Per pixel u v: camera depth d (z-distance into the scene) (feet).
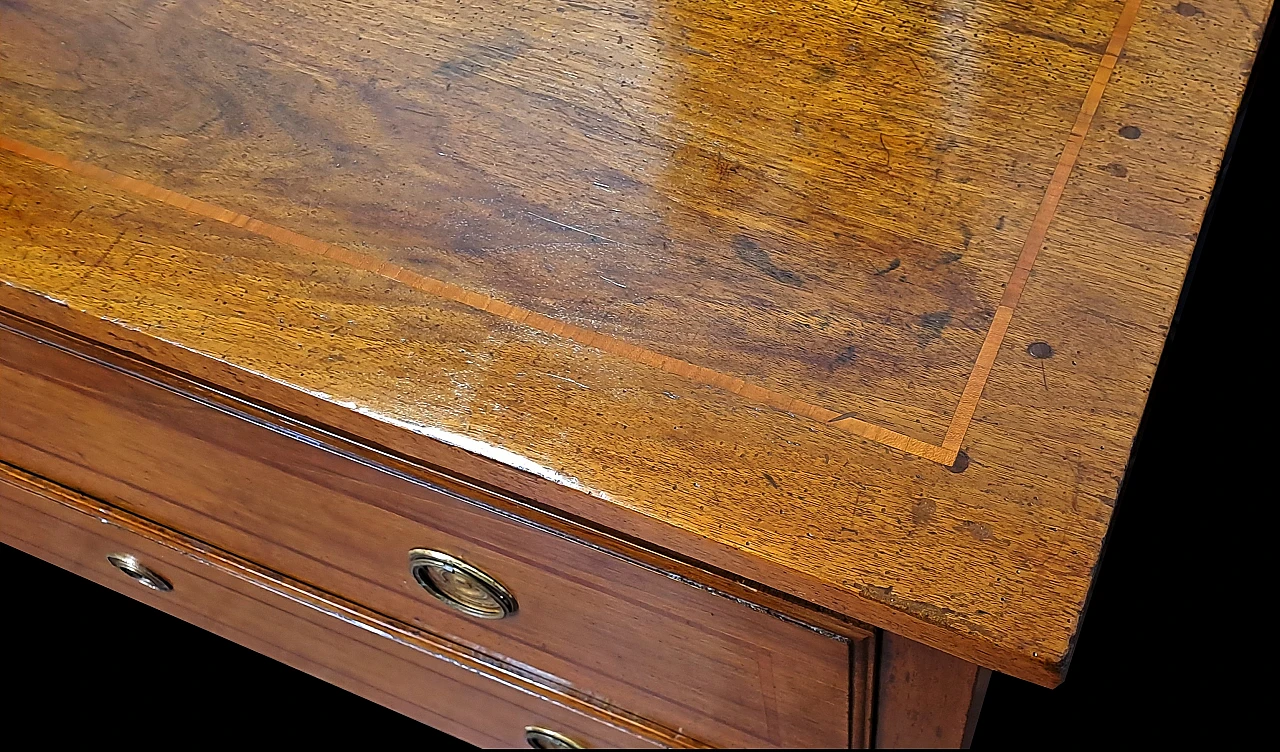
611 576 1.99
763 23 2.22
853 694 1.98
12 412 2.54
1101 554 1.63
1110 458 1.70
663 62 2.17
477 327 1.88
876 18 2.22
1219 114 2.04
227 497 2.43
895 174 2.01
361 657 2.80
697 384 1.81
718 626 1.98
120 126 2.12
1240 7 2.16
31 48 2.24
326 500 2.24
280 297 1.92
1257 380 4.01
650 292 1.90
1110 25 2.16
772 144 2.06
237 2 2.28
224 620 3.03
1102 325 1.82
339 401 1.81
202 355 1.86
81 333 1.98
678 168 2.04
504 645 2.43
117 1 2.29
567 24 2.23
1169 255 1.89
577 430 1.78
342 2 2.27
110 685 3.68
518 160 2.06
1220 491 3.82
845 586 1.62
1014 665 1.59
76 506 2.77
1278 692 3.48
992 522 1.66
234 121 2.12
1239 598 3.65
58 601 3.86
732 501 1.70
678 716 2.35
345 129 2.10
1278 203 4.38
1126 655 3.57
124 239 1.99
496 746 2.96
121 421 2.35
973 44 2.16
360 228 1.99
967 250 1.91
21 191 2.05
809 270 1.91
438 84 2.15
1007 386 1.77
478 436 1.78
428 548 2.22
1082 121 2.04
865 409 1.77
